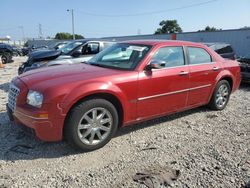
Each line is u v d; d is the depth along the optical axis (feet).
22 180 10.52
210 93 19.01
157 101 15.29
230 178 10.85
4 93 25.27
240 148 13.62
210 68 18.44
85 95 12.35
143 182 10.44
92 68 14.85
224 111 20.21
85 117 12.59
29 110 12.00
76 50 29.09
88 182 10.46
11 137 14.29
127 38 127.34
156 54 15.34
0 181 10.40
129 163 11.98
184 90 16.70
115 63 15.58
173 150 13.35
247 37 75.66
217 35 83.66
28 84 12.82
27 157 12.31
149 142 14.28
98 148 13.29
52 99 11.75
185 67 16.71
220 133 15.72
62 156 12.51
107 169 11.45
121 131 15.67
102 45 30.27
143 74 14.42
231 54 38.81
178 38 97.09
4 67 54.24
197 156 12.70
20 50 121.70
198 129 16.31
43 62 27.61
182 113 19.35
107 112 13.23
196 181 10.62
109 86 13.08
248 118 18.61
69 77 13.07
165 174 11.00
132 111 14.30
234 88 21.22
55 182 10.44
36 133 12.00
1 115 17.69
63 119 12.05
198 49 18.12
